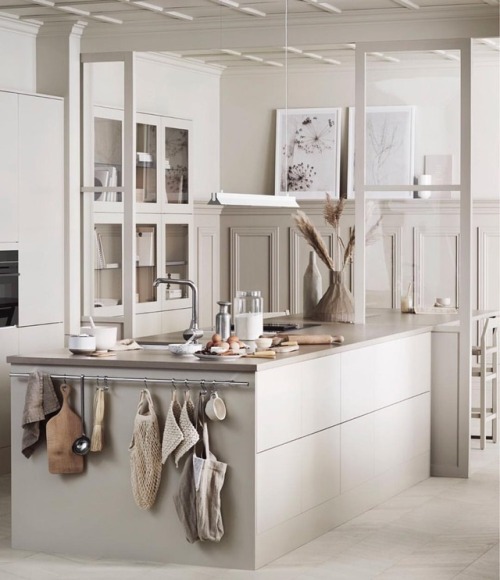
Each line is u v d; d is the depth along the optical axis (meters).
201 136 10.03
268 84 10.15
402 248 7.10
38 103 7.20
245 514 5.01
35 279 7.22
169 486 5.10
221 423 5.02
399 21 6.90
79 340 5.34
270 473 5.12
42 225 7.27
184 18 7.16
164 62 9.40
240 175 10.28
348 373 5.93
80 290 7.59
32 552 5.32
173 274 9.35
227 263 10.37
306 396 5.46
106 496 5.21
